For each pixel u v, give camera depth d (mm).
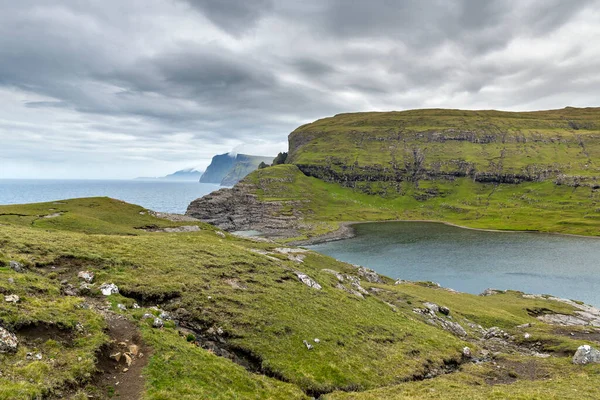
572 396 25938
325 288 48156
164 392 18609
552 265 139000
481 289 112188
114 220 87000
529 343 49438
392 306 53844
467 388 28438
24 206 82688
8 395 14742
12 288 23281
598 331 55750
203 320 29734
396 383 29484
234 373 23500
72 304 24203
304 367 27719
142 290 31344
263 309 34031
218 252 48219
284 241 196625
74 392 17109
